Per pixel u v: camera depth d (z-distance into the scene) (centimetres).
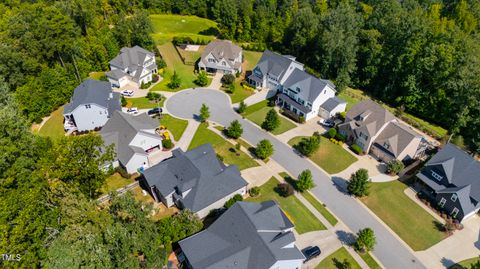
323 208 5025
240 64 9044
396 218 4916
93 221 3444
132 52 8544
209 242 3941
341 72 8438
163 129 6494
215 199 4653
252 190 5100
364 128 6134
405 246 4506
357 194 5234
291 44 10112
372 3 11975
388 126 6181
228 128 6394
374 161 6069
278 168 5747
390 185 5506
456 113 6862
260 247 3772
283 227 4094
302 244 4416
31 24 6894
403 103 7912
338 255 4309
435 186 5212
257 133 6631
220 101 7681
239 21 10788
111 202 3741
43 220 3506
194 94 7925
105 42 8650
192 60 9588
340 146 6406
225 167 5172
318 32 9625
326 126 7000
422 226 4803
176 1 13012
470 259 4362
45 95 6738
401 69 7919
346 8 9831
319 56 9356
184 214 4259
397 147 5872
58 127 6556
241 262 3706
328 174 5700
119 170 5334
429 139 6800
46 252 3375
